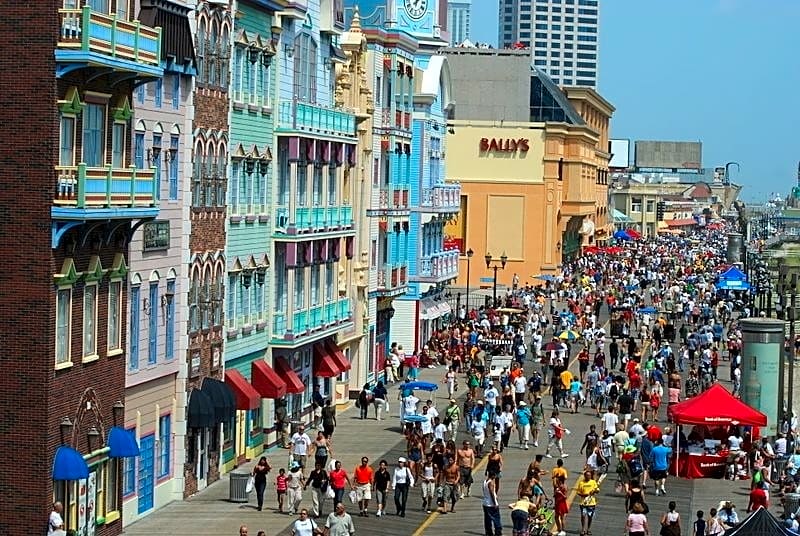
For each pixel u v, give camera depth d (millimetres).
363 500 75062
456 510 76875
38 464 59500
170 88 73250
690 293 191375
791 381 95625
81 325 62375
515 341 134375
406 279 129625
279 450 90750
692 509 78562
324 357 101750
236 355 84375
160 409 73375
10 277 59375
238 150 83938
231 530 68750
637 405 112125
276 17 89250
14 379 59562
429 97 136875
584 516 71375
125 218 63031
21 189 59188
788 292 170000
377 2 137625
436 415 97125
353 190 110938
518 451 94562
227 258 82625
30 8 58719
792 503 72938
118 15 65125
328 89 103875
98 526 64500
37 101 58938
